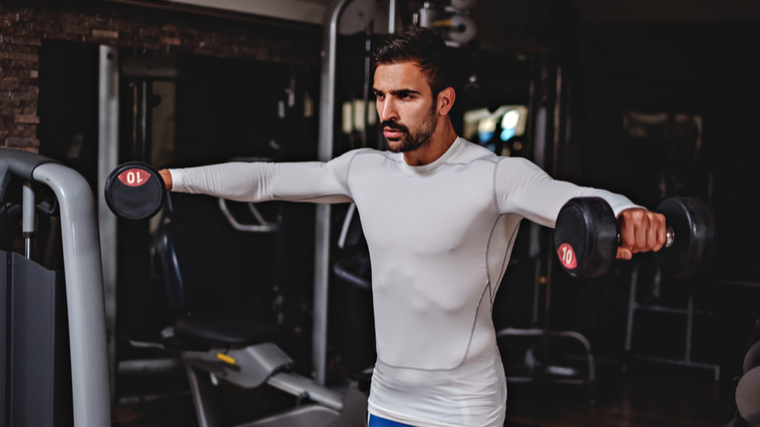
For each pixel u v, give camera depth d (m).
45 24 2.78
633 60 5.20
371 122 4.05
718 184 5.23
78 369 1.36
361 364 2.87
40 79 2.91
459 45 3.26
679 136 5.34
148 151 3.33
